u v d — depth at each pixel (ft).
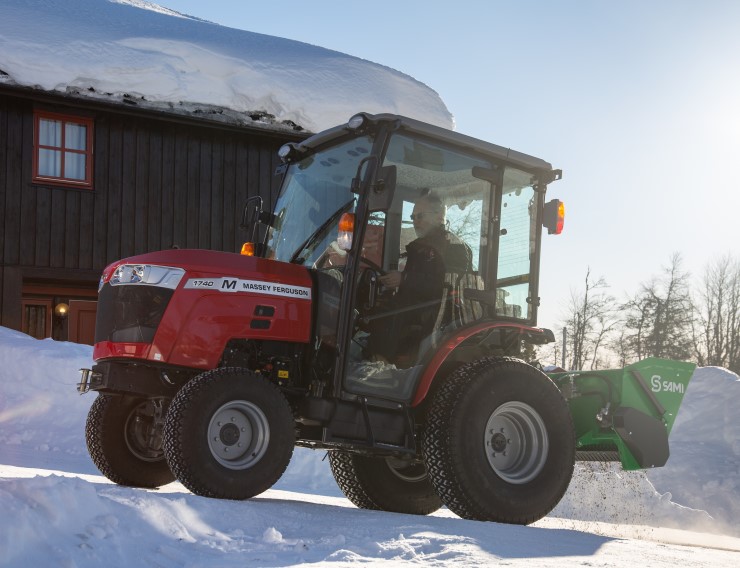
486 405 17.40
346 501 23.53
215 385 15.66
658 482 36.47
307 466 31.09
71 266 48.67
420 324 17.72
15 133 47.55
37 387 35.37
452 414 17.12
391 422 17.25
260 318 16.74
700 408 42.91
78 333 51.24
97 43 48.98
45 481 11.87
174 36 52.75
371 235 17.30
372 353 17.17
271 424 16.05
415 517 15.62
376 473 20.10
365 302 17.11
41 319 50.57
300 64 54.90
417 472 20.63
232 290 16.63
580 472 29.22
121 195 50.21
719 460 38.24
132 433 18.61
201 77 51.16
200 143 52.37
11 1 50.37
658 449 19.60
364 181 17.21
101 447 18.33
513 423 18.17
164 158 51.37
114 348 16.69
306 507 15.83
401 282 17.53
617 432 19.45
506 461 18.06
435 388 18.15
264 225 19.45
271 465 15.97
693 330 116.67
